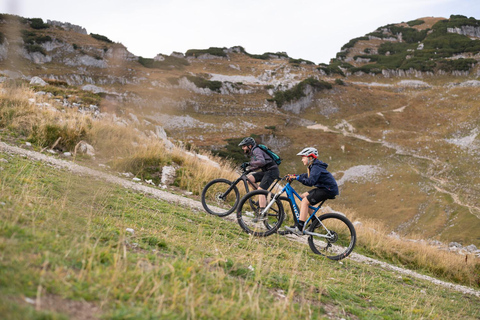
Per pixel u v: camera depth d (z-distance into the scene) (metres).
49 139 11.73
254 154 7.75
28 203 4.46
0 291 2.27
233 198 8.81
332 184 7.00
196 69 198.38
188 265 3.87
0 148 9.03
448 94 155.88
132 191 8.66
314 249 7.50
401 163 102.25
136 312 2.56
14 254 2.80
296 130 133.12
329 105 152.50
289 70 194.75
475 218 70.88
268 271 4.84
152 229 5.61
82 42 156.62
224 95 153.62
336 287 5.34
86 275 2.91
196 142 107.69
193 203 9.55
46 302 2.37
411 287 7.62
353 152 111.56
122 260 3.43
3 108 12.86
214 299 3.22
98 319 2.38
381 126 133.12
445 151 108.56
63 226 4.02
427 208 79.00
